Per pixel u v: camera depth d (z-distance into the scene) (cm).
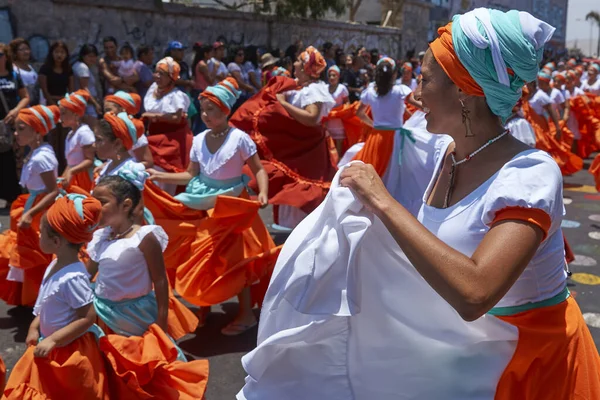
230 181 431
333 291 165
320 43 1639
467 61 151
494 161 160
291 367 177
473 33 149
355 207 163
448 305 164
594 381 161
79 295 274
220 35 1311
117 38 1095
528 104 922
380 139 585
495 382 161
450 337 166
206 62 1088
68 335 271
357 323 171
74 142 499
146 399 285
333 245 165
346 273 164
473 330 163
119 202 311
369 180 160
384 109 585
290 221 589
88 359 275
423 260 143
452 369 166
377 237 165
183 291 399
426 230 147
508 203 146
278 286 173
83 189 500
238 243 405
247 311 426
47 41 988
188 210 435
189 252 429
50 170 430
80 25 1033
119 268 306
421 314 167
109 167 427
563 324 159
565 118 1056
